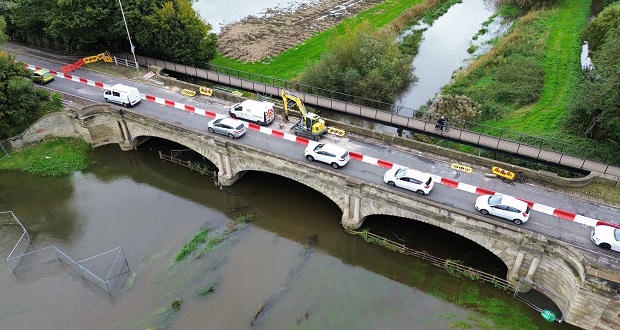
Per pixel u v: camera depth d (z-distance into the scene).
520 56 75.69
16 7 69.19
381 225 46.38
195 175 54.75
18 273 42.97
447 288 40.25
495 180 44.56
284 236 46.31
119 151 59.09
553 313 37.28
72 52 73.56
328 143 49.69
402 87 72.31
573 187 43.31
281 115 55.81
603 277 33.47
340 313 38.44
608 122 50.97
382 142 50.53
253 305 39.16
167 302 39.69
